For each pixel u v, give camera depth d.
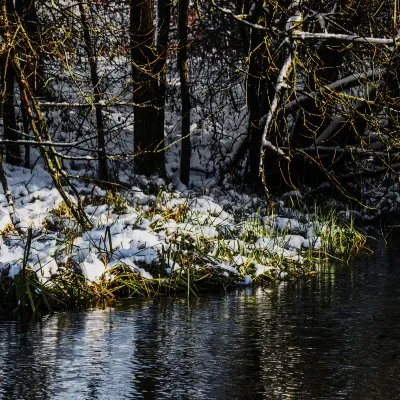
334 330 10.23
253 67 22.42
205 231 16.25
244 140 27.19
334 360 8.70
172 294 13.23
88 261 13.23
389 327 10.38
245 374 8.16
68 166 26.08
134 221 16.66
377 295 12.76
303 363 8.59
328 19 15.89
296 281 14.35
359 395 7.42
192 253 14.36
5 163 25.14
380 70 19.73
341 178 25.89
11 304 11.98
